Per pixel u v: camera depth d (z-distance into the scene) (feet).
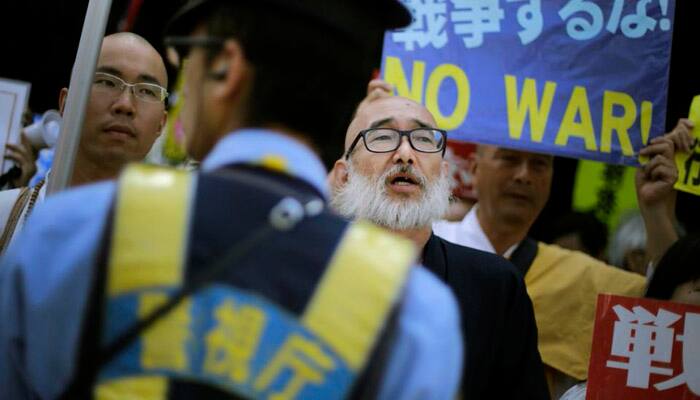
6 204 29.09
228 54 13.28
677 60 39.37
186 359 12.01
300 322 12.25
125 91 30.55
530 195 36.19
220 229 12.46
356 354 12.17
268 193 12.80
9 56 38.88
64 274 12.24
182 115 14.32
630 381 30.83
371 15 13.89
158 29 37.17
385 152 28.27
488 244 36.47
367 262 12.63
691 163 33.65
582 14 33.30
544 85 33.19
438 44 33.17
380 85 32.78
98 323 11.94
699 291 32.76
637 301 30.94
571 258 36.09
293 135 13.33
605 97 33.30
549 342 34.78
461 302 27.30
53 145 35.45
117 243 12.17
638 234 39.22
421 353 12.42
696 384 30.68
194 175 12.93
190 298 12.11
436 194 28.27
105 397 11.82
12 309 12.60
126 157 30.71
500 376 27.99
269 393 12.04
